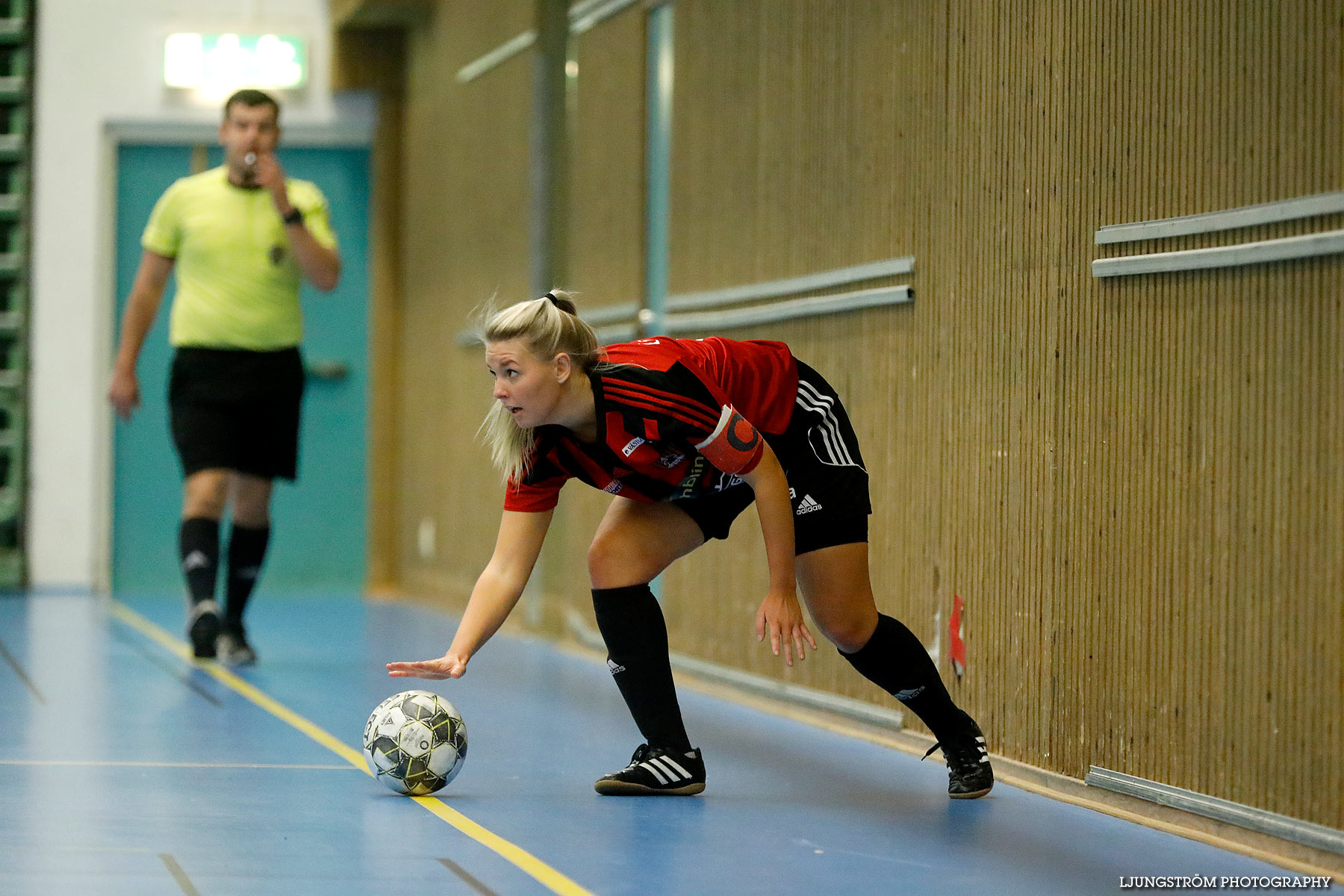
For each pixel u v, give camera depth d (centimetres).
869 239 958
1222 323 657
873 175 953
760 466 663
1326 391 601
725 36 1148
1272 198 630
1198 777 666
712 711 1048
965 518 853
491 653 1370
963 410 855
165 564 1991
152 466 1989
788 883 563
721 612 1148
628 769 737
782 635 655
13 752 814
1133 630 710
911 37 912
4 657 1247
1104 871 598
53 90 1961
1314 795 604
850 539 710
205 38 1989
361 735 896
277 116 1212
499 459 695
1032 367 790
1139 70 712
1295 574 616
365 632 1538
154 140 1986
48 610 1675
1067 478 760
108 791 712
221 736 883
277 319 1229
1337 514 596
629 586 732
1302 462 613
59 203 1959
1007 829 675
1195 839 656
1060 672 762
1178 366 683
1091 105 745
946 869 594
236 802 695
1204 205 670
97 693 1052
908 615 914
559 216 1530
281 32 2012
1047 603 775
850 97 977
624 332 1327
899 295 912
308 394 2038
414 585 1966
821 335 1021
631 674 738
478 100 1733
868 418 961
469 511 1753
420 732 717
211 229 1212
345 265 2045
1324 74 603
